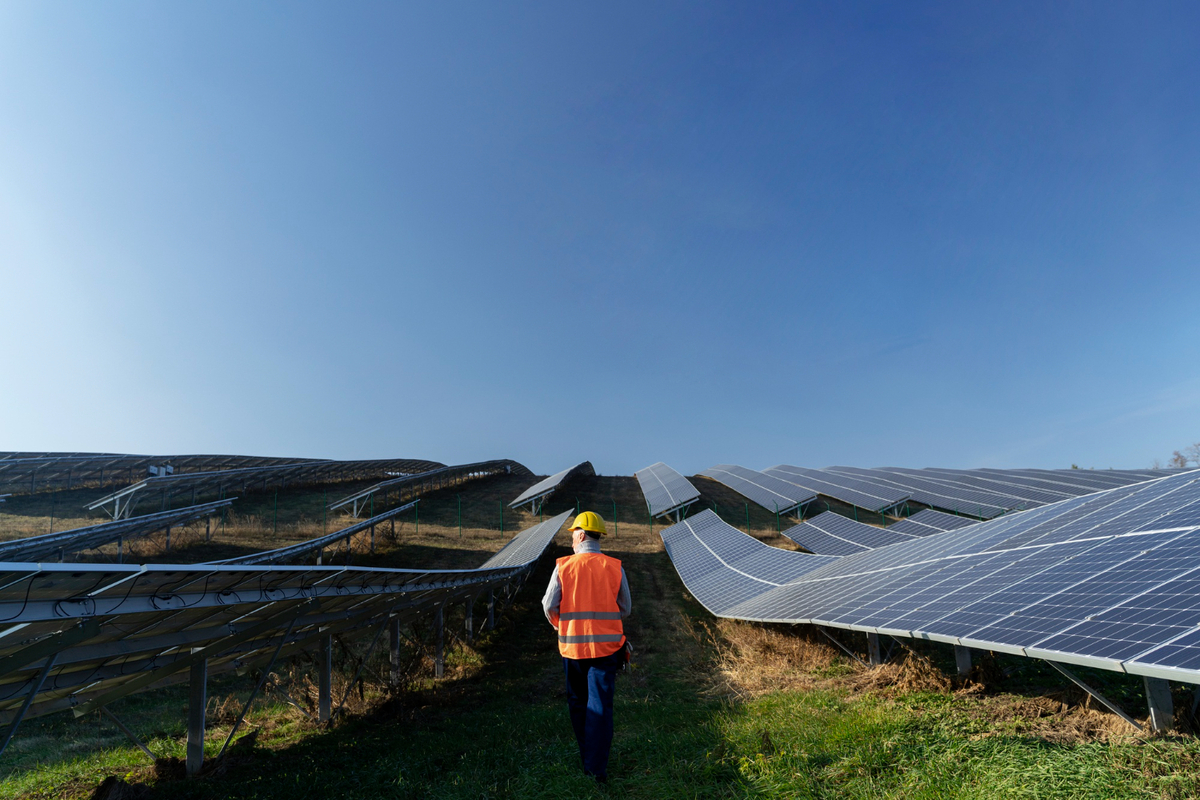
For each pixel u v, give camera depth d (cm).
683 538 3528
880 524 4481
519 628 2378
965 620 938
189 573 664
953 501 4322
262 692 1561
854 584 1554
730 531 3216
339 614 1235
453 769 750
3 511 3897
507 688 1594
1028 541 1291
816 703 938
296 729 1199
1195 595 689
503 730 992
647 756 669
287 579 874
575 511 5416
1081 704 764
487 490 6656
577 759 686
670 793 561
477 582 1894
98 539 2509
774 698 1048
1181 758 533
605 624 613
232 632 941
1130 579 829
